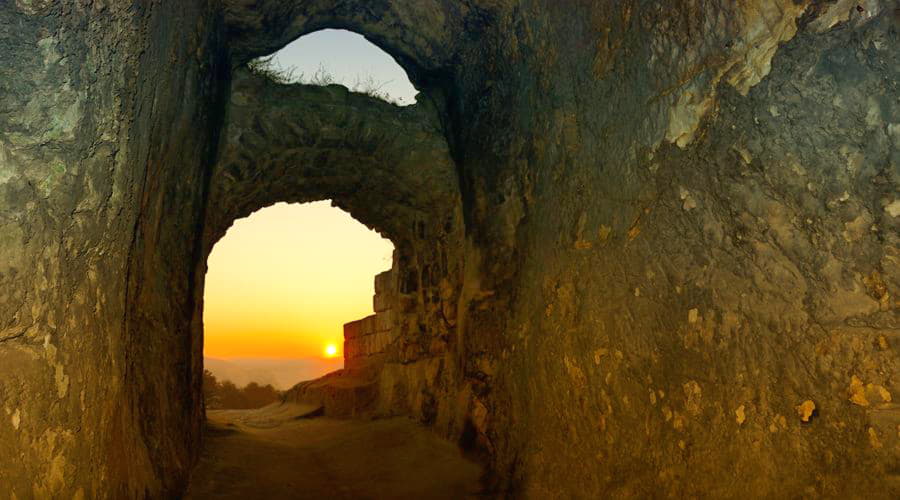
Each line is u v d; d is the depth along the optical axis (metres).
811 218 2.04
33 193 1.71
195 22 3.52
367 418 7.45
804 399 2.05
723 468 2.33
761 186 2.21
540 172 3.99
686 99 2.58
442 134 5.78
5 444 1.59
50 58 1.73
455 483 4.57
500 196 4.66
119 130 2.19
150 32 2.48
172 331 3.66
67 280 1.92
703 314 2.48
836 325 1.97
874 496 1.81
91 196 2.03
